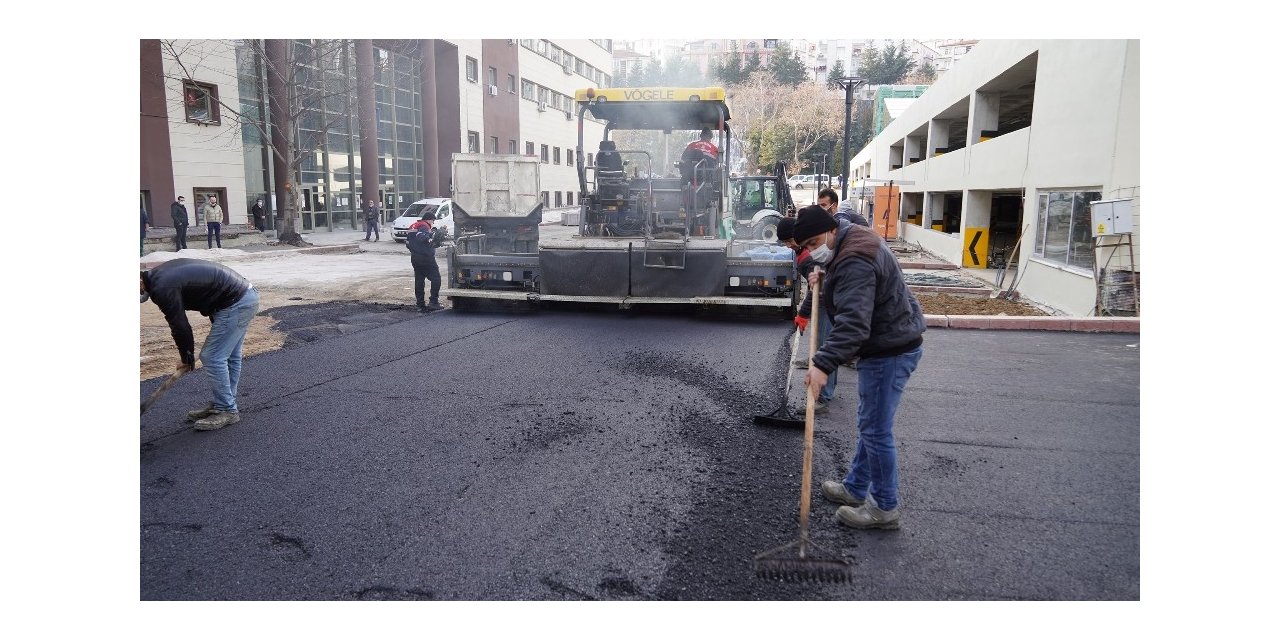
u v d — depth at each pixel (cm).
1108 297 892
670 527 349
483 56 3875
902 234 2805
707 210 1009
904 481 407
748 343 788
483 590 297
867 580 304
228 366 523
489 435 483
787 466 429
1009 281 1434
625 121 1091
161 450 456
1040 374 648
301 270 1600
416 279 1022
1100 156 984
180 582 305
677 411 536
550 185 4844
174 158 2167
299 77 2509
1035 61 1366
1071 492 389
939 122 2297
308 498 384
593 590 297
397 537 341
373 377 639
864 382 339
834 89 6756
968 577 307
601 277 934
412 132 3441
